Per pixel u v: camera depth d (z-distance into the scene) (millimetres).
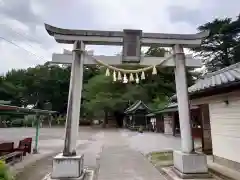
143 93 35406
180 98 6703
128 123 36250
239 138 6383
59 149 12891
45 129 32750
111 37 6707
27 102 45719
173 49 7086
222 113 7320
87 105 34875
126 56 6699
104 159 9492
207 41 30844
